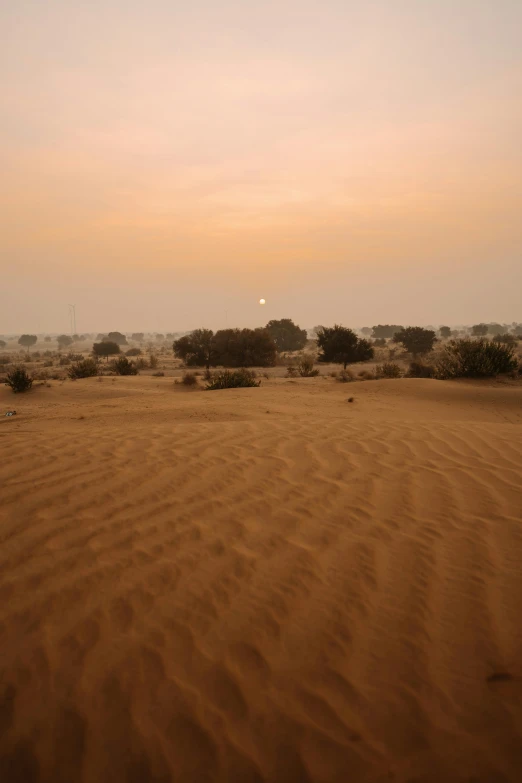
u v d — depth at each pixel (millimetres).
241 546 4098
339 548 4059
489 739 2238
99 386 23000
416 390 19375
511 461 6246
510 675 2625
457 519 4566
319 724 2348
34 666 2719
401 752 2195
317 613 3199
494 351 24203
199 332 54094
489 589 3432
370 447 7055
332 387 21156
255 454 6719
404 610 3219
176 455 6668
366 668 2705
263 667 2721
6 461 6363
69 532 4328
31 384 22047
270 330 80500
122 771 2127
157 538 4230
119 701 2486
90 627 3057
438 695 2504
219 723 2365
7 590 3445
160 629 3037
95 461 6375
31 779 2086
